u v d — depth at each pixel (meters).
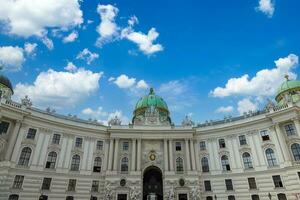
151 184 67.69
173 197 59.53
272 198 53.75
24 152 54.28
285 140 56.12
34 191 52.88
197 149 67.94
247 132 63.00
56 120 61.66
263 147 59.12
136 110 83.00
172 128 69.38
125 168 65.06
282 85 68.81
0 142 50.22
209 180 62.88
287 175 52.81
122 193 59.81
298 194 49.88
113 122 70.00
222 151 64.50
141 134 67.88
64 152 60.59
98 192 60.41
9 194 48.94
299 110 55.53
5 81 60.84
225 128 65.94
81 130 65.12
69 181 58.69
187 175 62.56
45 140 58.62
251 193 56.91
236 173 60.41
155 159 66.25
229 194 59.25
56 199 55.22
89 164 62.59
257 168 58.41
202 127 69.56
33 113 57.66
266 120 60.47
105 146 66.81
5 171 48.84
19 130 54.41
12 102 54.81
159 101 83.62
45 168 56.44
